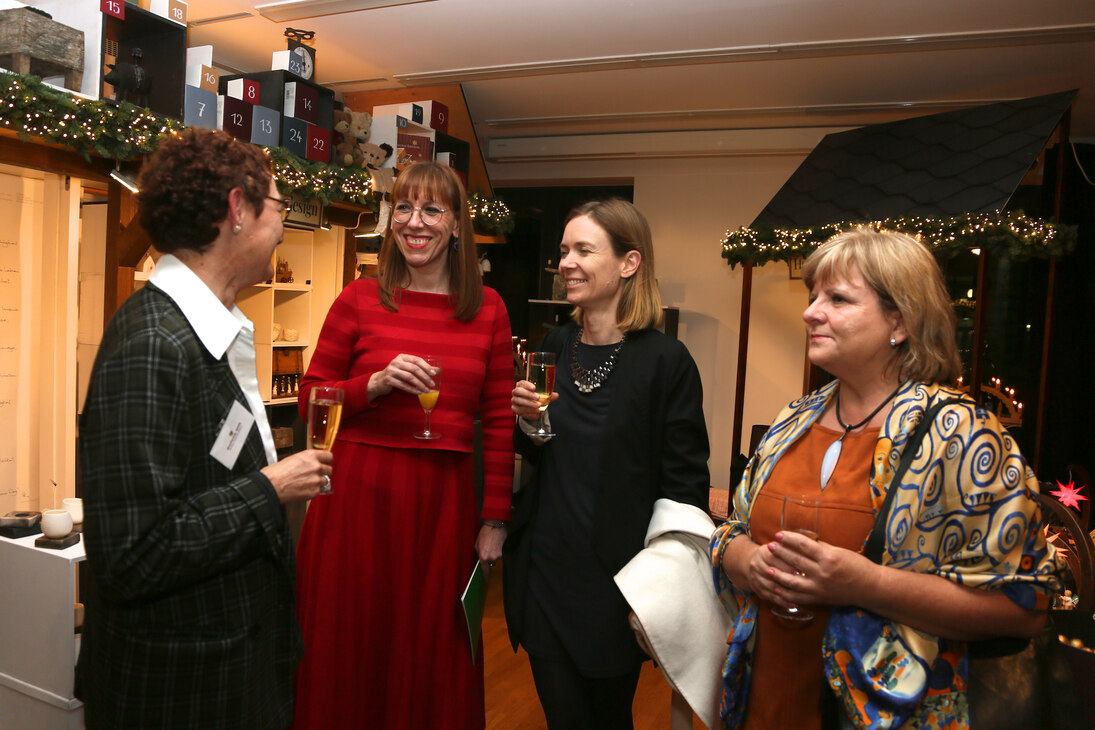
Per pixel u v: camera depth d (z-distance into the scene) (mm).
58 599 2123
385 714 1811
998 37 3928
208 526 1159
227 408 1253
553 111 5840
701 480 1849
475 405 1931
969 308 5902
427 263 1889
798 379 6188
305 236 4738
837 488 1335
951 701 1213
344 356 1933
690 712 1761
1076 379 5742
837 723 1275
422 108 5223
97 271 3900
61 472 3488
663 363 1855
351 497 1816
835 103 5254
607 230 1858
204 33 4531
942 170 4434
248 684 1272
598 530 1775
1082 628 1339
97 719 1244
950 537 1218
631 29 4148
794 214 4840
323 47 4703
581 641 1767
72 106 2875
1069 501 2711
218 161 1231
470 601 1803
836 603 1215
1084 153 5625
